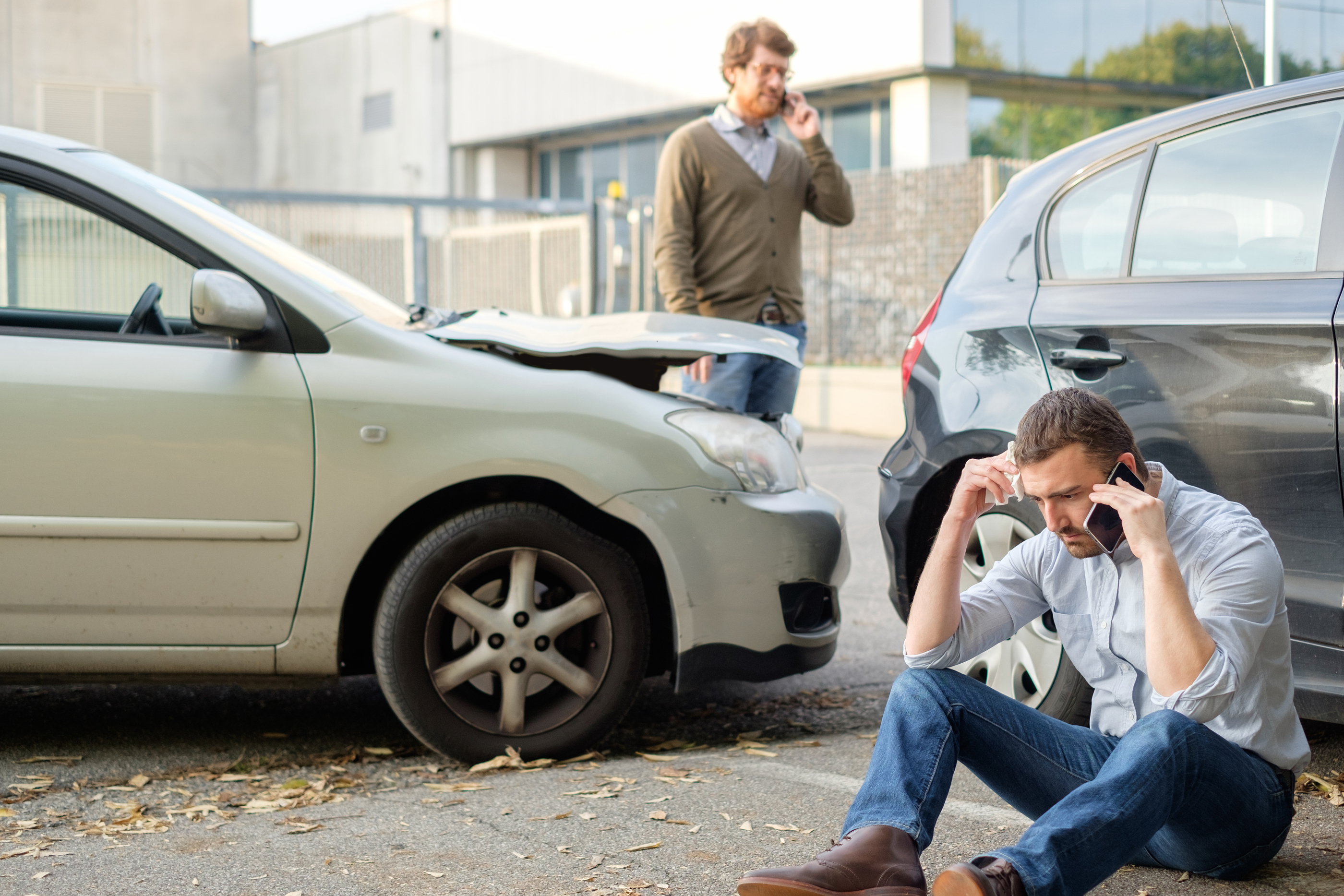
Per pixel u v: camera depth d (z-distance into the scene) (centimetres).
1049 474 243
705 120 543
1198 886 267
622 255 1427
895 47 1628
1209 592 244
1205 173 348
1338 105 330
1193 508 250
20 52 2609
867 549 728
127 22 2698
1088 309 355
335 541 359
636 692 375
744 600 376
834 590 402
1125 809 227
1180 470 332
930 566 263
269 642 364
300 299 368
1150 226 354
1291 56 1055
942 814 322
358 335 368
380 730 413
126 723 417
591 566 370
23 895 277
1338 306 310
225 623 361
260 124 2827
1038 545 269
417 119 2486
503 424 365
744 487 379
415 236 1325
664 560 370
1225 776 239
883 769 244
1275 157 336
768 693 455
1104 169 370
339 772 368
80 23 2652
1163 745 232
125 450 353
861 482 949
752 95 531
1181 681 234
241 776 363
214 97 2789
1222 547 245
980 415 369
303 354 364
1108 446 240
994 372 370
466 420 364
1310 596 311
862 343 1371
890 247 1333
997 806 328
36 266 381
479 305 1476
